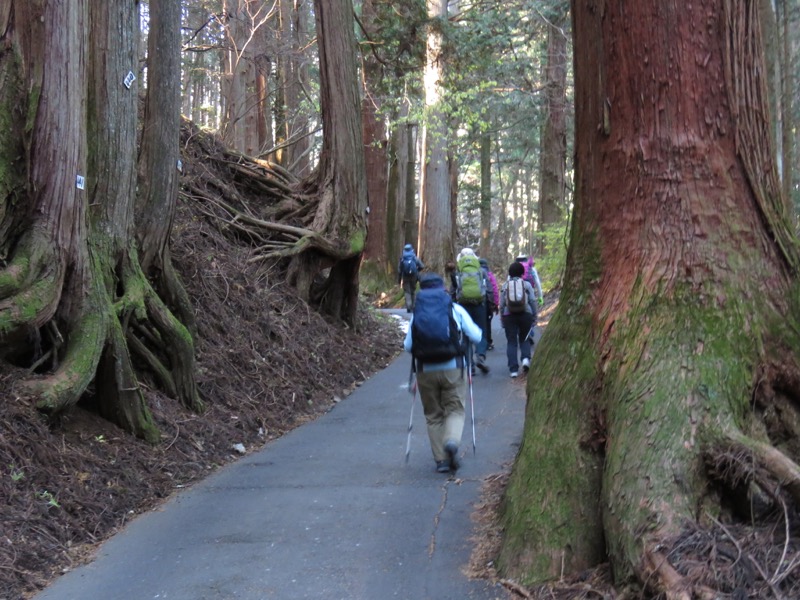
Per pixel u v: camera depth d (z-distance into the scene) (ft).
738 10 13.53
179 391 25.53
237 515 18.20
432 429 21.44
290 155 77.87
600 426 13.47
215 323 31.58
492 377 35.50
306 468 22.40
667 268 13.37
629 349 13.26
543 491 13.50
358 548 15.69
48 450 18.20
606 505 12.15
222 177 45.73
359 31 63.93
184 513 18.56
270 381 31.01
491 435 25.16
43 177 20.40
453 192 109.50
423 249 83.76
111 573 14.93
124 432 21.83
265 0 68.95
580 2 14.83
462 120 72.69
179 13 28.07
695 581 10.27
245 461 23.71
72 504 17.28
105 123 24.18
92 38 23.90
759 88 13.78
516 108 91.50
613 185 14.26
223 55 79.46
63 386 19.49
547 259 68.13
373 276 84.89
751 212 13.51
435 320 20.95
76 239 21.20
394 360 44.88
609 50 14.07
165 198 28.04
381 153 84.17
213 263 35.58
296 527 17.15
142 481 20.06
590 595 11.74
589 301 14.51
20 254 19.89
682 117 13.48
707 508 11.60
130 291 24.53
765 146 13.84
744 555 10.50
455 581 13.64
